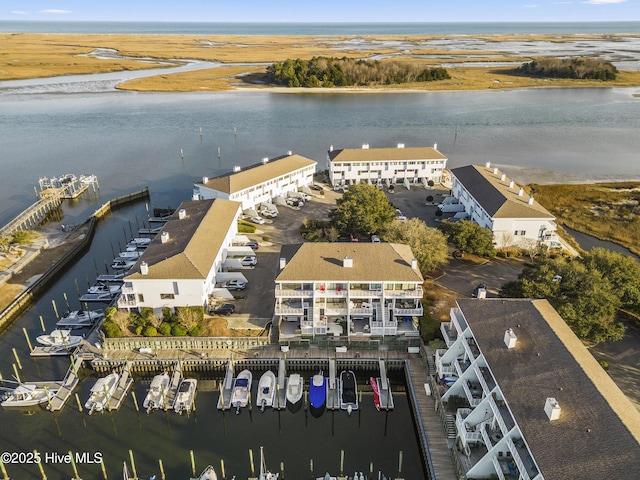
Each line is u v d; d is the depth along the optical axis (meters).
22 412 53.56
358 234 86.31
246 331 62.62
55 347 62.09
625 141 153.88
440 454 46.09
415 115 192.25
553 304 56.34
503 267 78.12
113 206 108.25
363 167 114.19
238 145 153.12
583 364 40.09
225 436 50.44
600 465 31.14
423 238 72.19
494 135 161.75
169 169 131.88
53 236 93.00
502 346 44.41
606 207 103.88
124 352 60.25
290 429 51.56
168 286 63.00
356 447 49.50
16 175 127.19
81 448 48.69
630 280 61.59
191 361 58.97
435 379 54.38
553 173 125.94
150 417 52.84
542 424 35.47
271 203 102.75
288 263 61.94
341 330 61.22
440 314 65.12
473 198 90.81
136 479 44.47
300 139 159.25
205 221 76.06
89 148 150.38
